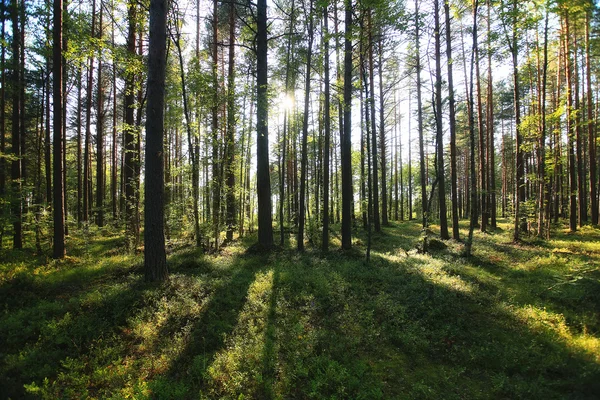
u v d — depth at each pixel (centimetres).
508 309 693
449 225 2603
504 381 477
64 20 1141
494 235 1781
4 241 1523
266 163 1260
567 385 457
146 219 811
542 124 1460
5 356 506
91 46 1105
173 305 681
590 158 2103
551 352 536
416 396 462
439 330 630
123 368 497
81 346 552
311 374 502
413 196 4709
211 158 1330
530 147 1550
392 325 651
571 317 643
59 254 1105
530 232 1742
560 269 949
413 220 3469
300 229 1299
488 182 2256
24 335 567
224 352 541
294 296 764
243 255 1195
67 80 1516
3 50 1352
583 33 1652
